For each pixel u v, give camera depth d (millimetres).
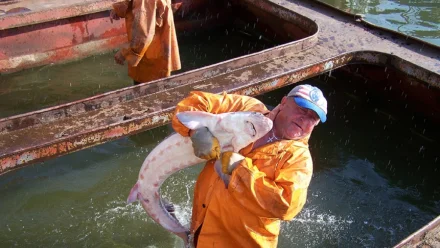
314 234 4430
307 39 5727
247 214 2637
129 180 4895
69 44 6902
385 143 5719
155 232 4336
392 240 4402
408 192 4988
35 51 6648
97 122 4090
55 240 4184
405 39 6199
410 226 4566
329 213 4676
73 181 4828
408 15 9219
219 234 2744
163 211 3248
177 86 4738
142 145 5391
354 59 5820
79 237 4230
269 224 2695
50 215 4430
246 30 8242
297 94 2559
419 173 5266
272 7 7082
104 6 6844
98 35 7121
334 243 4352
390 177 5191
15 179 4801
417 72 5508
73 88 6367
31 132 3906
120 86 6477
